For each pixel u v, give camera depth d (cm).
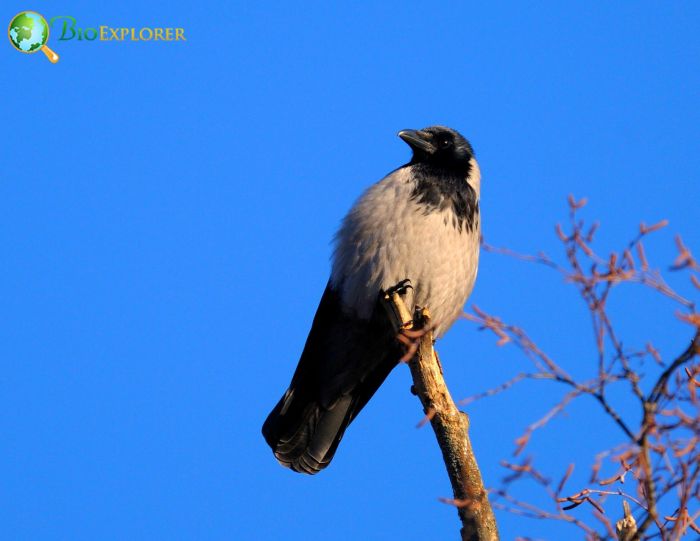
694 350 486
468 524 735
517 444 486
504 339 519
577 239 516
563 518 532
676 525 513
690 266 465
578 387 501
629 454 485
